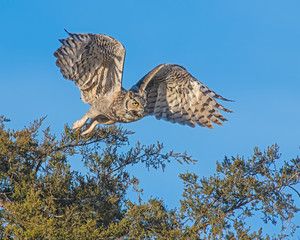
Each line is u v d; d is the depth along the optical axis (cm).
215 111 1866
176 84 1845
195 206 1642
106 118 1708
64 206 1672
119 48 1505
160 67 1706
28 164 1708
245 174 1750
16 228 1423
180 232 1548
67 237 1425
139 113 1620
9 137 1677
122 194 1792
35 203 1477
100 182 1772
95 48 1523
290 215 1612
